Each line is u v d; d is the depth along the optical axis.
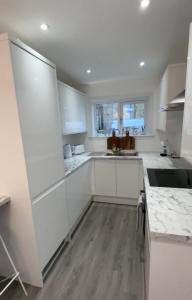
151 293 0.84
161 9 1.30
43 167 1.56
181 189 1.26
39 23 1.43
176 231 0.75
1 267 1.59
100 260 1.81
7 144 1.30
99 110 3.64
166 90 2.30
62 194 1.92
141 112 3.41
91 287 1.51
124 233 2.25
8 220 1.44
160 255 0.78
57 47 1.87
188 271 0.77
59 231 1.85
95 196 3.23
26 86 1.33
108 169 3.03
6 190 1.39
